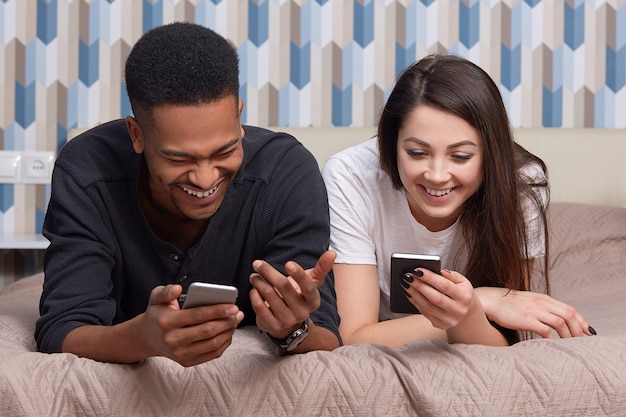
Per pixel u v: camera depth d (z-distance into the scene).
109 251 1.27
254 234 1.31
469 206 1.43
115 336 1.06
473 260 1.46
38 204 2.68
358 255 1.47
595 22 2.78
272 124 2.72
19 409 1.00
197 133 1.04
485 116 1.30
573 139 2.66
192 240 1.30
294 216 1.29
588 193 2.64
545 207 1.55
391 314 1.60
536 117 2.78
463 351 1.10
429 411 1.02
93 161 1.28
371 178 1.48
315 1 2.72
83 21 2.67
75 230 1.24
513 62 2.77
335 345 1.20
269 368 1.04
